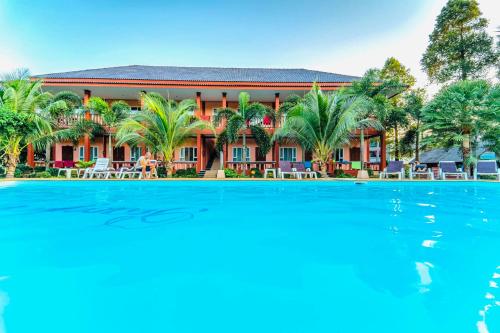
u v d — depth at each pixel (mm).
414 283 1756
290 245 2619
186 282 1782
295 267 2047
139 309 1457
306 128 12844
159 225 3543
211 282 1783
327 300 1547
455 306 1471
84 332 1261
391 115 15961
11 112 11836
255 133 14406
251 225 3531
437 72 21906
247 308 1469
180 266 2066
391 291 1652
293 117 12562
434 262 2148
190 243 2684
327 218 4020
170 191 8188
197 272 1952
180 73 19953
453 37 20469
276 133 13453
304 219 3951
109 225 3541
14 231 3180
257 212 4562
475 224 3578
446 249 2479
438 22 21156
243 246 2582
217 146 14594
